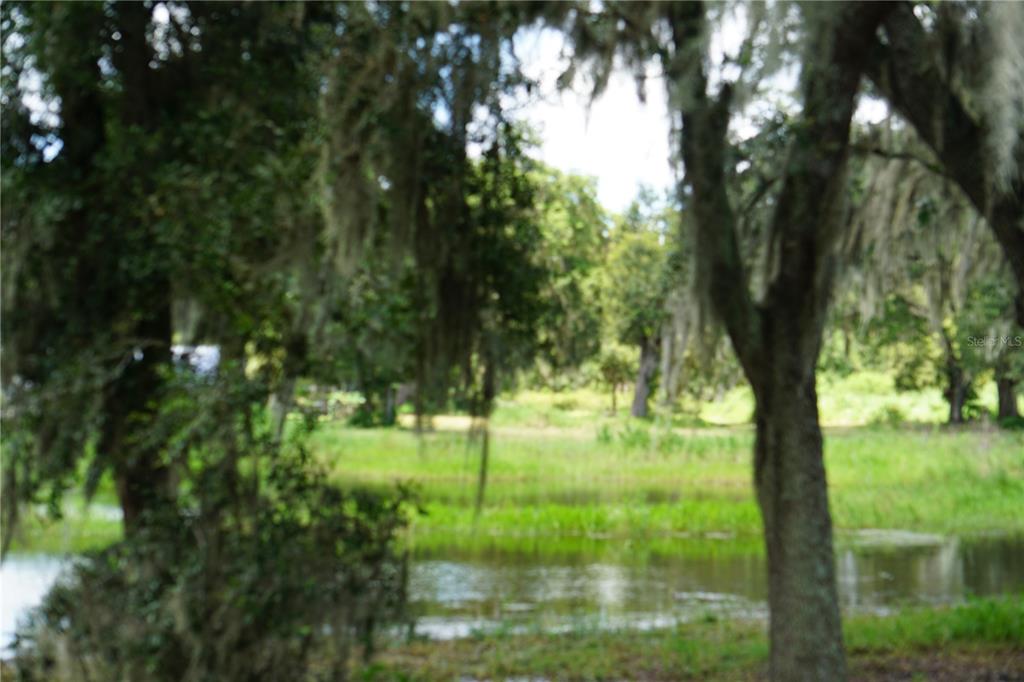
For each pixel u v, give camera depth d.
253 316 6.01
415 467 22.31
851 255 9.89
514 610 10.70
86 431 5.66
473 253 6.77
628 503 19.30
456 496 20.11
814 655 6.55
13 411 5.87
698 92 6.45
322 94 6.46
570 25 6.95
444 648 8.55
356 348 6.35
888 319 22.08
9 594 9.48
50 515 6.03
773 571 6.77
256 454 5.68
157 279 6.04
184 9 6.66
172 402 5.78
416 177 6.45
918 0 7.12
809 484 6.70
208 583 5.39
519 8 6.67
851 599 11.66
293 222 6.06
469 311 6.78
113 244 6.00
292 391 6.17
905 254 10.62
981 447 25.56
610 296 24.44
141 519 5.62
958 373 30.88
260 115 6.48
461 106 6.63
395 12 6.53
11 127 6.18
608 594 11.73
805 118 6.57
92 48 6.05
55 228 5.92
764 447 6.85
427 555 14.27
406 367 6.77
